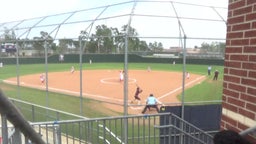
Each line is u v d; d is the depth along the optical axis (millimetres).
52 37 14297
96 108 14227
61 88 19500
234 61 3109
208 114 11617
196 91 17922
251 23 2830
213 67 19562
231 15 3166
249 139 2824
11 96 17562
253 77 2803
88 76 24203
